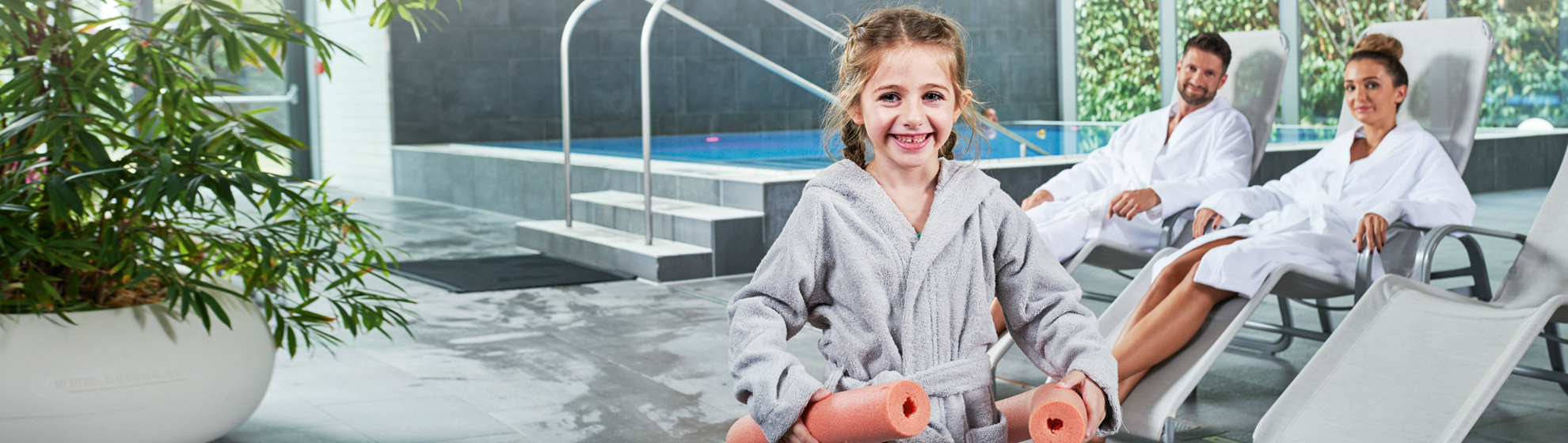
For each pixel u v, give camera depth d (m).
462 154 7.77
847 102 1.14
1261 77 3.55
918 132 1.09
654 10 4.71
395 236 6.15
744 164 5.89
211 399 2.04
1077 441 1.02
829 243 1.13
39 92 1.92
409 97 8.90
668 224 4.94
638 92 9.83
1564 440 2.29
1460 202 2.75
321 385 2.83
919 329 1.11
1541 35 7.77
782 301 1.13
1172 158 3.53
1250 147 3.48
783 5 4.34
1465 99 2.92
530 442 2.36
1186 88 3.57
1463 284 4.12
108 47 1.97
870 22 1.11
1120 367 2.30
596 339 3.42
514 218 7.12
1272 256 2.43
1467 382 1.94
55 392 1.87
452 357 3.18
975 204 1.14
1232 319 2.37
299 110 9.97
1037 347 1.19
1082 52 10.55
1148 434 2.18
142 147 1.94
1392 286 2.27
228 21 2.03
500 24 9.28
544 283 4.46
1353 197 2.92
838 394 1.00
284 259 2.11
